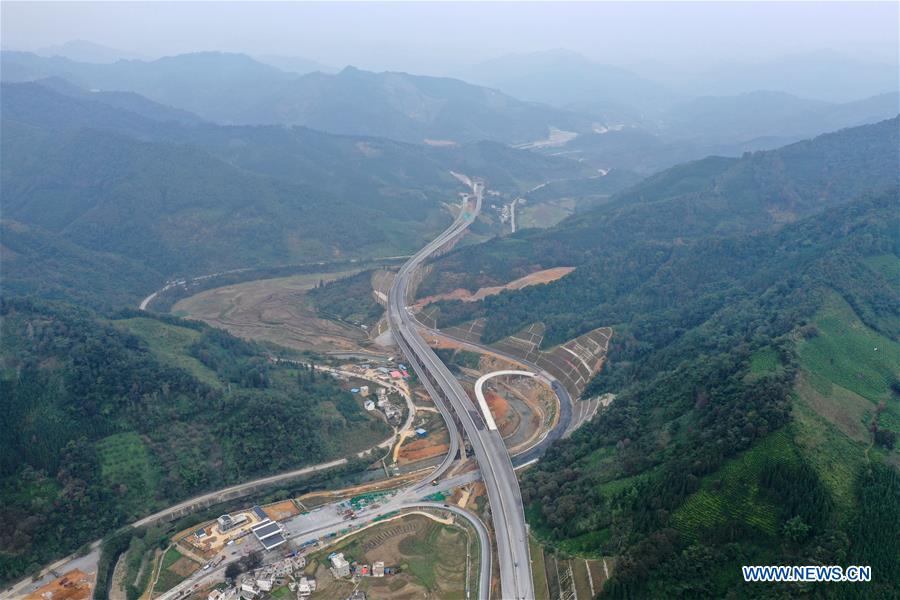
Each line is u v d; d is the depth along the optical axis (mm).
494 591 176875
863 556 144500
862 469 167500
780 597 139375
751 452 170000
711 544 156500
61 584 181125
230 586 181000
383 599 177000
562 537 187625
